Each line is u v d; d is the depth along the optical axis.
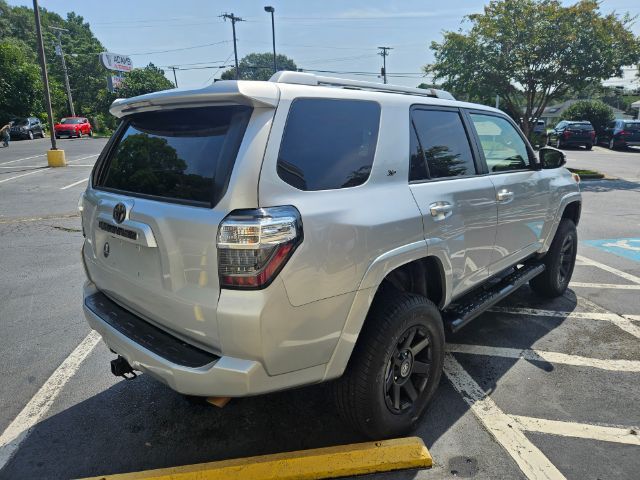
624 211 9.78
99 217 2.69
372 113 2.65
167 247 2.17
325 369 2.28
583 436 2.80
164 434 2.87
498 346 3.93
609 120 33.75
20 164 18.36
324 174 2.31
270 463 2.52
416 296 2.68
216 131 2.22
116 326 2.52
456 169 3.25
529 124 13.62
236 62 39.72
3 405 3.16
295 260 2.05
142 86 54.56
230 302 1.99
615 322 4.38
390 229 2.47
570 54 12.23
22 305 4.86
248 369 2.03
